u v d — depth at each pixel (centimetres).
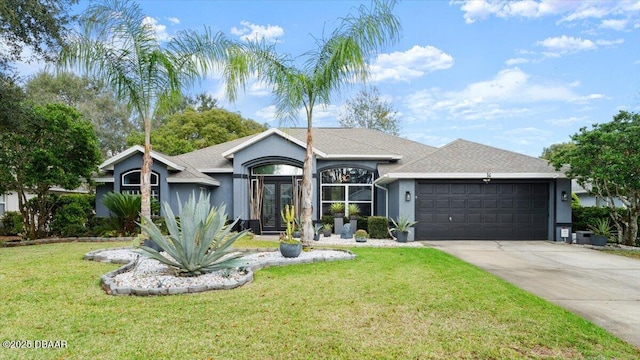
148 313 511
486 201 1480
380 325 480
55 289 629
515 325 489
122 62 1045
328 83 1070
